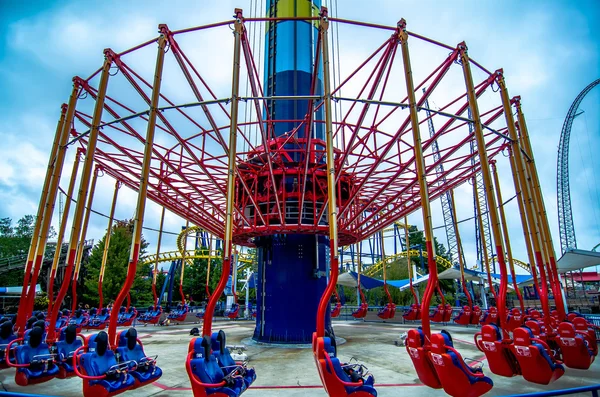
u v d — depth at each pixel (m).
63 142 16.59
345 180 24.17
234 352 18.86
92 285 58.53
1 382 13.16
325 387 9.05
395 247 78.25
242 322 40.75
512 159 19.98
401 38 13.68
